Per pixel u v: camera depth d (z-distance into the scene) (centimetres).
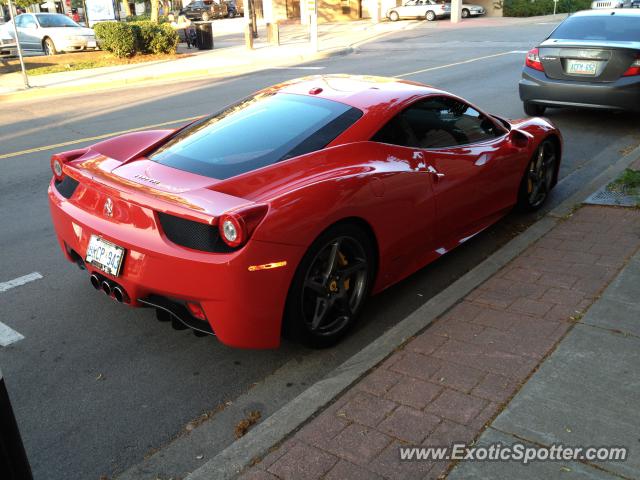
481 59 1833
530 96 912
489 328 360
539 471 251
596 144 806
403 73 1566
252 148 374
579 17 915
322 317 355
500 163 486
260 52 2289
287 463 265
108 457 291
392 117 403
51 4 4806
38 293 456
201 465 285
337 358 366
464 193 449
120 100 1361
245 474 261
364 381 318
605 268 426
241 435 303
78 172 377
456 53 2050
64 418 319
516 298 393
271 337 328
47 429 311
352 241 360
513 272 430
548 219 532
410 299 433
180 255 310
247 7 2339
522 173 524
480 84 1331
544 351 333
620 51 819
